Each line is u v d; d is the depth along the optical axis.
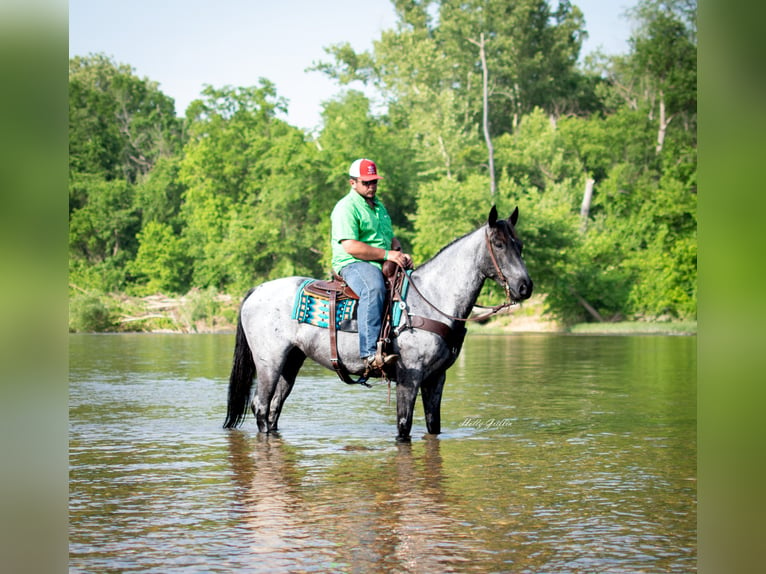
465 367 18.06
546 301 42.75
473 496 6.03
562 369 17.48
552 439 8.47
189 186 62.31
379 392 13.16
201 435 8.77
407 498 5.97
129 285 56.84
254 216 53.44
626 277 42.38
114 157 73.94
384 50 67.38
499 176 56.44
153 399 12.05
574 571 4.43
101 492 6.21
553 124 66.06
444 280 8.04
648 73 58.19
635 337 33.53
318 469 6.97
